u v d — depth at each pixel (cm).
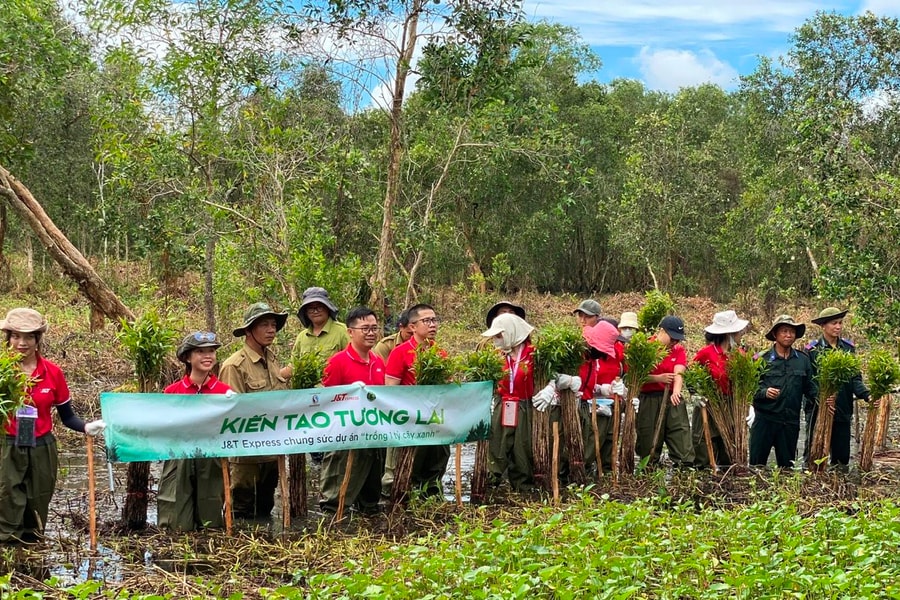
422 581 612
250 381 847
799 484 940
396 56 1442
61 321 2223
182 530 799
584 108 4044
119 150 1529
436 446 916
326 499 882
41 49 1532
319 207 1648
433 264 2903
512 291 4134
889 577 614
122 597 591
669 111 3647
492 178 2983
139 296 2305
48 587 660
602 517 750
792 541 663
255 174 1576
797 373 1041
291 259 1488
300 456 859
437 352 874
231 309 1919
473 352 951
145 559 739
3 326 744
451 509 872
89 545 755
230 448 792
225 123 1580
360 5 1400
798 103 1673
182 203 1579
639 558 620
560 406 934
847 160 1486
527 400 940
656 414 1030
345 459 872
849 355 1023
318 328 1042
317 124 1691
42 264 3150
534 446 918
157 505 823
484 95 1472
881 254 1443
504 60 1461
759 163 2981
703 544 653
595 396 998
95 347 1739
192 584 674
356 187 1928
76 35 1738
